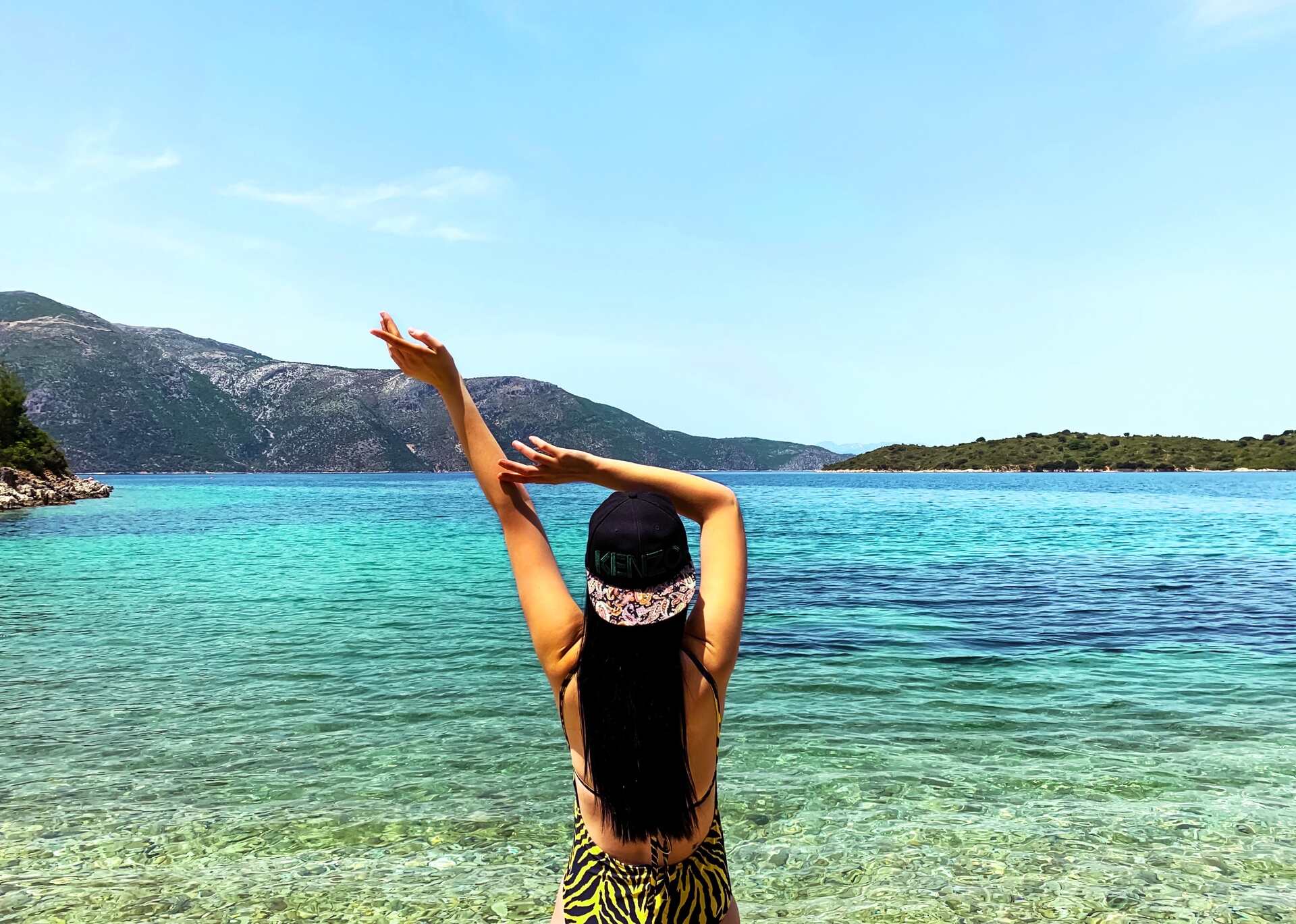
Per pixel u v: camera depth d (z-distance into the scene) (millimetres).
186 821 5535
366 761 6754
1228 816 5543
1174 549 26234
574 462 2037
